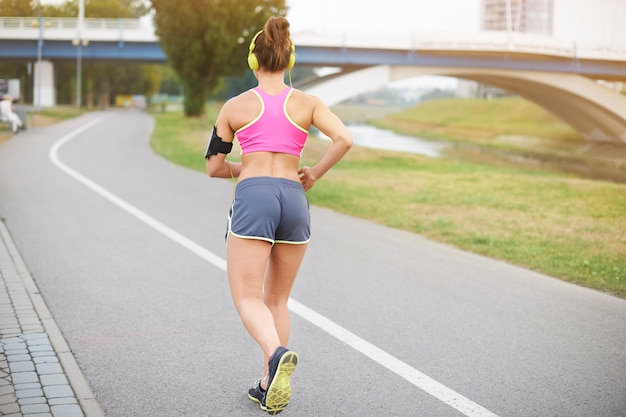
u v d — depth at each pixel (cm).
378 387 427
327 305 619
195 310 592
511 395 416
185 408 389
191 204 1227
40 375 421
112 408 387
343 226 1096
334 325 557
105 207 1156
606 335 549
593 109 5991
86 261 768
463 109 9606
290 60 375
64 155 2091
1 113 2878
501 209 1334
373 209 1277
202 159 2192
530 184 1833
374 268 787
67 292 639
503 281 742
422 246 946
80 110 6253
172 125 4431
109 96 10462
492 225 1131
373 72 5569
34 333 507
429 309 615
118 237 911
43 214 1064
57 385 407
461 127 8212
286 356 330
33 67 7212
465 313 605
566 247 950
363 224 1129
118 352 482
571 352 503
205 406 393
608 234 1073
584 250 930
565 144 6294
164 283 682
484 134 7462
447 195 1535
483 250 916
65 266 741
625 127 5991
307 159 3000
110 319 560
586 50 5553
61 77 8244
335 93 5494
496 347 511
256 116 368
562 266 823
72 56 6206
